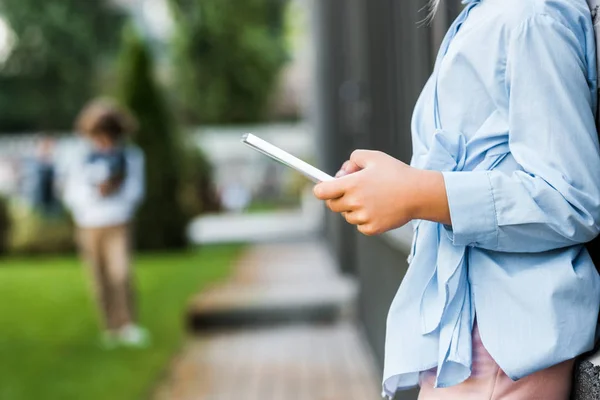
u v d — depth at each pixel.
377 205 1.71
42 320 10.19
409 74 5.14
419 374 1.92
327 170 14.65
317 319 9.15
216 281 11.80
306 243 17.98
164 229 17.14
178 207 17.27
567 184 1.67
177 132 17.38
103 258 8.40
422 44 4.53
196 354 7.93
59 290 12.84
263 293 9.77
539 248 1.74
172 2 32.69
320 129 16.59
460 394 1.82
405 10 5.29
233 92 33.41
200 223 26.00
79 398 6.46
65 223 18.70
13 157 30.69
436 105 1.88
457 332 1.79
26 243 18.38
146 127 16.97
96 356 8.03
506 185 1.70
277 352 7.88
